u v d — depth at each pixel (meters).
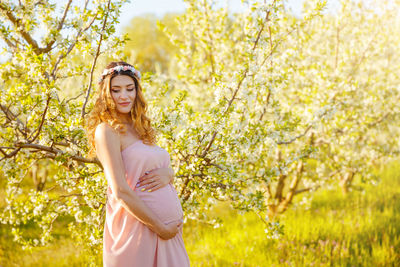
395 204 7.64
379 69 7.66
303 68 6.29
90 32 3.02
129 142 2.10
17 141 2.84
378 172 10.24
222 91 3.49
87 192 3.14
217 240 6.09
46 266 4.94
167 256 2.12
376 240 5.79
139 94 2.24
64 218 6.94
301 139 6.22
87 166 3.37
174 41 6.33
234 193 3.48
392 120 7.07
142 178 2.11
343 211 7.37
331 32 7.02
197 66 6.18
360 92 6.50
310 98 5.57
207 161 3.43
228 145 3.40
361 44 6.94
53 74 3.29
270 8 3.65
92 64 3.17
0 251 5.28
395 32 7.42
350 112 6.23
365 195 8.52
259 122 4.16
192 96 6.67
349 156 6.88
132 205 1.93
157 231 2.02
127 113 2.23
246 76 3.58
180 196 3.45
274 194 7.22
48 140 2.78
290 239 5.89
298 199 8.58
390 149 7.45
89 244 3.24
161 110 3.37
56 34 3.14
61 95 3.84
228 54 6.12
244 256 5.39
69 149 2.87
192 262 5.21
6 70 3.21
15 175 3.15
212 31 6.29
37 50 3.32
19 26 3.30
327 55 6.97
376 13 6.78
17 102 2.86
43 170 7.46
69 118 2.74
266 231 3.50
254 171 4.48
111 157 1.96
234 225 6.89
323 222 6.66
